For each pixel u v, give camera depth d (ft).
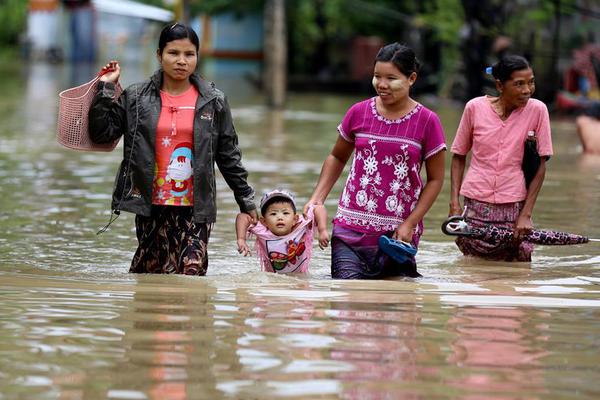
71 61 401.49
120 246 58.80
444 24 196.03
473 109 58.03
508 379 31.42
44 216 68.28
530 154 56.75
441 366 32.65
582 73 165.58
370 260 51.83
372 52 255.70
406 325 38.06
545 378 31.60
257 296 43.37
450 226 55.88
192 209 50.42
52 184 83.92
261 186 83.25
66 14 405.18
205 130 50.14
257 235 52.24
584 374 32.09
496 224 57.41
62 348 34.14
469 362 33.14
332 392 29.86
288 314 39.60
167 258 50.60
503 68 56.65
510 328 38.01
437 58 221.66
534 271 53.21
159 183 50.19
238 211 71.61
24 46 412.77
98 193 79.56
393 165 51.78
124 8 283.18
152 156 49.85
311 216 52.54
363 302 42.39
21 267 51.60
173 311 39.91
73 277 48.55
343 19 266.98
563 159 104.94
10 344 34.58
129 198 50.11
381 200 51.98
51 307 40.42
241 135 131.64
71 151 109.19
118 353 33.58
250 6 282.56
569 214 70.54
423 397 29.63
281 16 187.52
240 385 30.35
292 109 186.09
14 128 135.23
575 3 174.19
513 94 56.54
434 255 58.18
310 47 279.90
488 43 172.96
